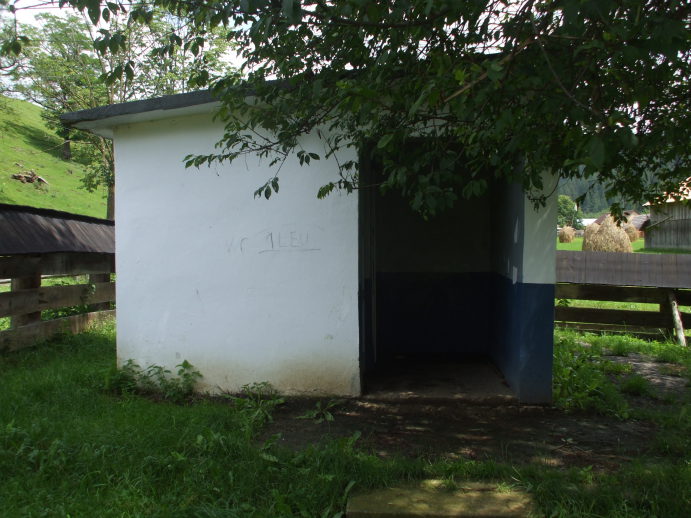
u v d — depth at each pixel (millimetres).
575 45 2773
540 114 3027
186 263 5266
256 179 5141
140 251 5328
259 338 5176
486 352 7035
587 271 9422
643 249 24359
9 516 2873
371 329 6199
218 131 5133
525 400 4961
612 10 2146
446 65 2688
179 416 4320
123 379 5266
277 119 3971
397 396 5074
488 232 7020
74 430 3930
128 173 5320
